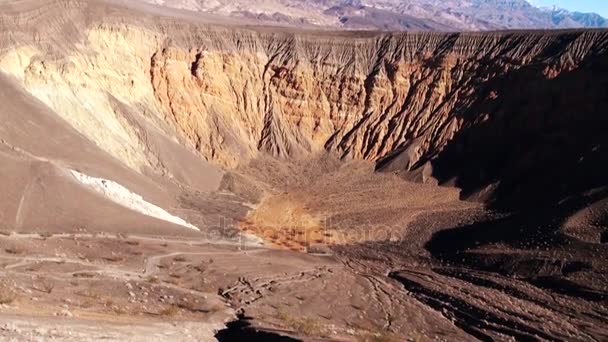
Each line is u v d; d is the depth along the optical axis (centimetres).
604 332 3584
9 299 2089
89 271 3419
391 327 3394
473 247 5416
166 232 4844
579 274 4488
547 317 3800
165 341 1891
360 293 4144
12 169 4394
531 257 4853
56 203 4400
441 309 3975
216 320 2762
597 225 5012
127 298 2877
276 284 4038
